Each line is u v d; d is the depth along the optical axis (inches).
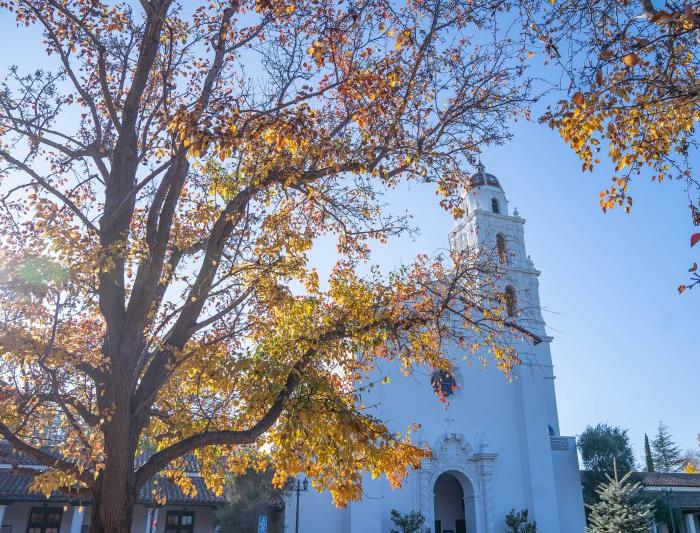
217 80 524.7
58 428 540.4
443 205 481.4
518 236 1790.1
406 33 371.6
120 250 374.6
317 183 502.9
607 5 309.7
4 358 385.1
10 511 1014.4
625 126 338.6
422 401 1445.6
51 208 451.2
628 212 358.0
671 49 311.1
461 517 1521.9
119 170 432.8
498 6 354.3
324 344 464.1
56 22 495.2
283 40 452.1
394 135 448.8
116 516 358.3
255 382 434.3
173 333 427.5
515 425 1524.4
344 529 1252.5
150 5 439.8
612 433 1923.0
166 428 552.7
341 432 414.3
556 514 1441.9
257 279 462.0
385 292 494.3
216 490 552.1
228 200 490.0
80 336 507.2
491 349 543.2
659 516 1792.6
